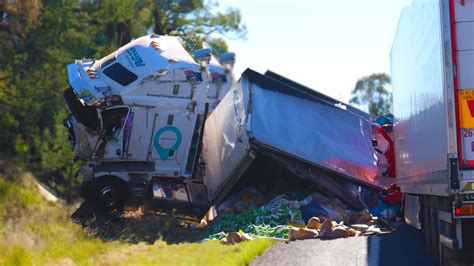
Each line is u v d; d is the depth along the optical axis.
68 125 43.72
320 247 28.52
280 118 45.34
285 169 48.03
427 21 23.78
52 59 76.06
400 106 33.16
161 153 43.12
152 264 25.56
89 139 42.69
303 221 39.78
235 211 45.38
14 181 63.25
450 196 21.25
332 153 45.88
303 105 46.41
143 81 42.69
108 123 42.56
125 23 94.19
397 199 43.78
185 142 43.38
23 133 75.31
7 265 23.91
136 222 38.28
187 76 43.28
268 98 45.59
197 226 42.28
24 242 27.77
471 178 20.81
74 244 29.95
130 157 42.81
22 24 72.88
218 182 46.31
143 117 42.84
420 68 25.72
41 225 35.72
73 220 39.59
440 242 23.23
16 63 74.19
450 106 21.00
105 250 30.00
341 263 24.95
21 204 53.75
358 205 46.28
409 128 29.61
